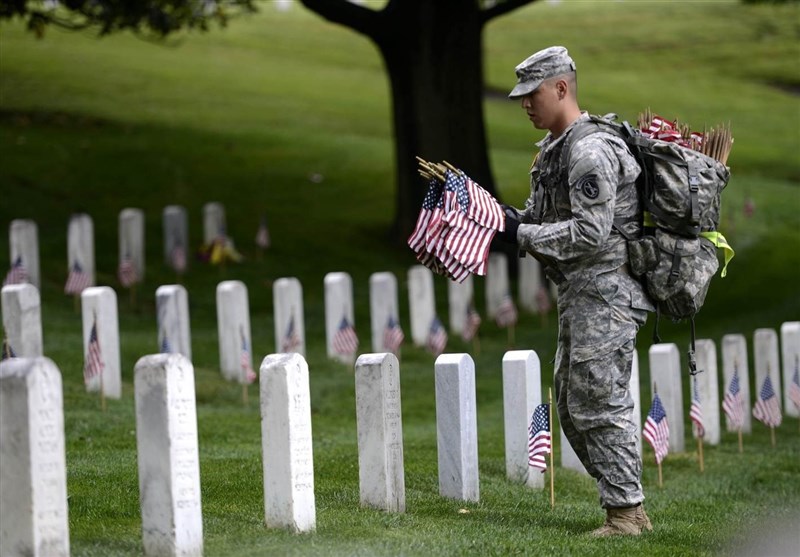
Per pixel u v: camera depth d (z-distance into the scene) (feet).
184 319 206.28
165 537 80.89
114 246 315.99
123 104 519.60
